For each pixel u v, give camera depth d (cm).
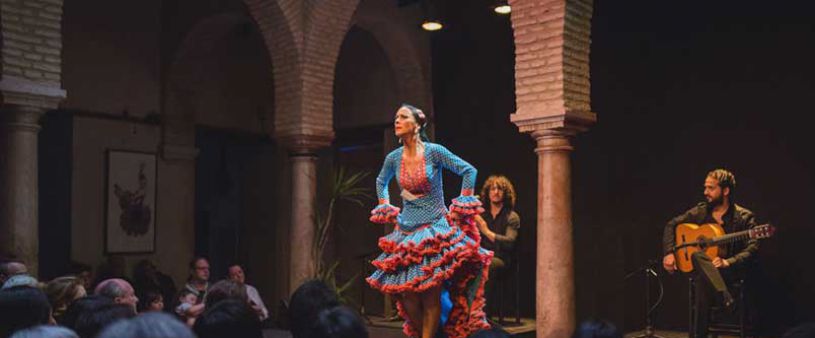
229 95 1141
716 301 601
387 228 1061
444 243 485
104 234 978
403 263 492
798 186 697
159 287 877
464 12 938
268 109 1197
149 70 1045
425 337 489
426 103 1017
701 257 593
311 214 866
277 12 848
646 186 788
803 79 697
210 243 1229
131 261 1008
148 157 1034
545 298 639
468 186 496
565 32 636
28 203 615
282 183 1176
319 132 862
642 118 794
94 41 980
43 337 225
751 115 727
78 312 362
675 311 763
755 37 726
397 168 508
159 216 1045
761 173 719
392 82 1074
